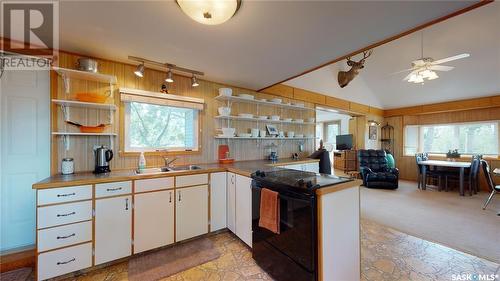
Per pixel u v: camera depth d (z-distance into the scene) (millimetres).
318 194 1422
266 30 1817
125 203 2029
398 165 6867
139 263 2029
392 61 4734
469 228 2850
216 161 3336
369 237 2586
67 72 2141
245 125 3725
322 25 1743
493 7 2977
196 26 1753
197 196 2480
